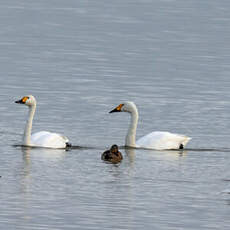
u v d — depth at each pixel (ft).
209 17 273.33
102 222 60.49
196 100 127.24
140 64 169.78
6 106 119.24
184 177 76.79
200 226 60.08
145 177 76.43
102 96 129.18
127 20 260.21
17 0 319.47
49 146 91.50
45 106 119.14
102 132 102.47
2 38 212.02
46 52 186.60
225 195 69.67
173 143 93.71
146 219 61.62
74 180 74.33
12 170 78.18
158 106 121.19
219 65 171.73
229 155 89.66
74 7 298.97
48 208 64.03
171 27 243.81
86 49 192.95
